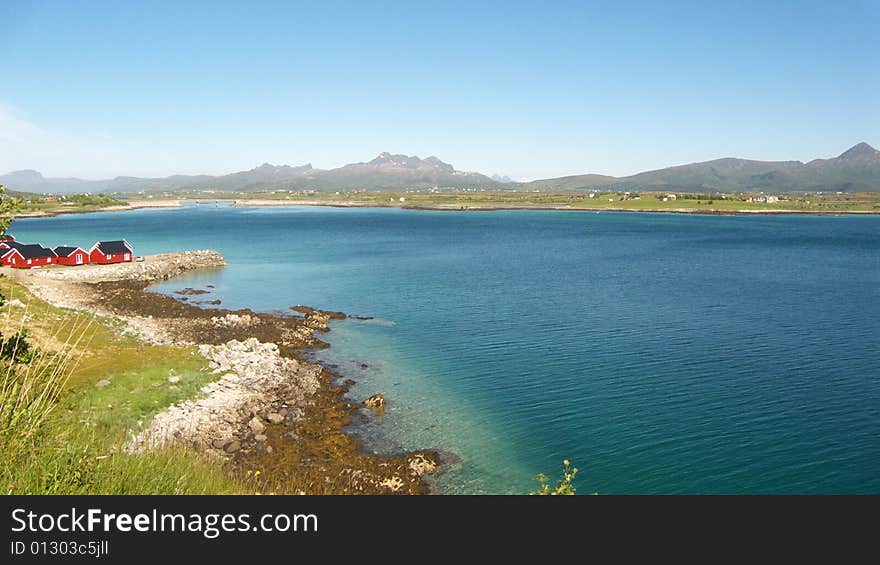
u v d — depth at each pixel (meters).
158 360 39.69
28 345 17.86
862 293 81.62
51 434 13.93
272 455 30.36
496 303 75.06
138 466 14.38
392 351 52.38
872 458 31.52
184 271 104.00
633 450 32.78
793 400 40.06
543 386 43.22
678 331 59.53
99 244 99.75
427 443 33.34
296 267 110.62
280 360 45.62
